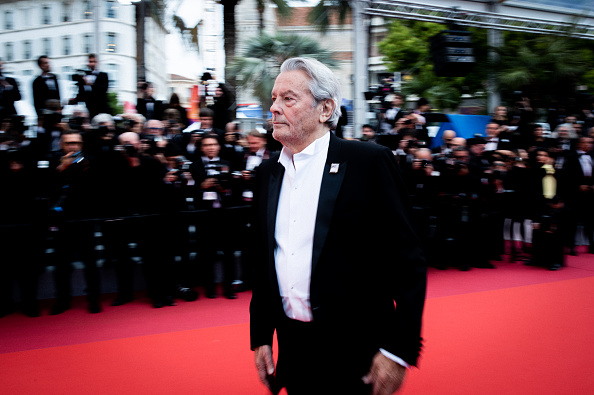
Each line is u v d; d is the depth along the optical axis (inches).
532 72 380.5
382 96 312.8
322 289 62.4
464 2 343.3
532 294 209.2
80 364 142.3
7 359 147.6
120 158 205.2
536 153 275.9
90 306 196.9
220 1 396.8
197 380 129.0
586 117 357.7
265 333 71.7
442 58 319.6
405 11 325.7
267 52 352.2
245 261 223.5
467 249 260.4
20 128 228.2
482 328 164.9
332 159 65.7
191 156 236.2
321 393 63.2
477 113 436.1
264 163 74.2
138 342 159.6
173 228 206.7
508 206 280.1
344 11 406.6
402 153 257.1
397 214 61.9
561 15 385.4
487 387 121.1
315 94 66.4
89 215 201.8
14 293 208.5
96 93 266.8
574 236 298.2
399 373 59.2
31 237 192.5
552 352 143.1
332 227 62.9
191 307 201.6
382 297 65.5
